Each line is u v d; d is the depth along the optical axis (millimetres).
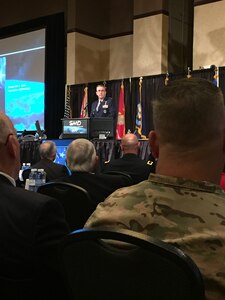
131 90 7285
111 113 6609
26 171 3605
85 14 8469
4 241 1046
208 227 811
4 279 1057
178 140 875
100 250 812
